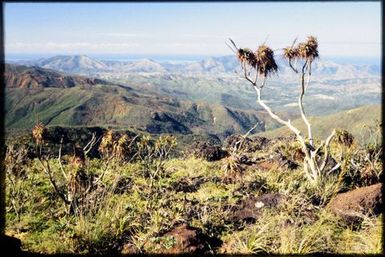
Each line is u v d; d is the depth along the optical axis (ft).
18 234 21.45
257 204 24.02
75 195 24.16
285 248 18.66
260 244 19.20
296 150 30.09
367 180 27.30
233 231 21.42
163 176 32.83
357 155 31.27
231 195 26.99
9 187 26.63
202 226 21.54
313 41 28.09
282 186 27.73
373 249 18.31
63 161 33.81
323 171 28.07
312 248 18.74
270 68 28.60
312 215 22.34
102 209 23.59
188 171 35.42
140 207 24.79
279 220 21.45
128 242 20.35
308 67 28.60
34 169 31.12
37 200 25.94
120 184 29.07
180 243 19.36
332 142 32.07
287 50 28.48
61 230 21.38
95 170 31.58
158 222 21.57
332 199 23.73
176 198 26.50
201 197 27.02
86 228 20.56
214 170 35.24
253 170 32.94
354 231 20.63
